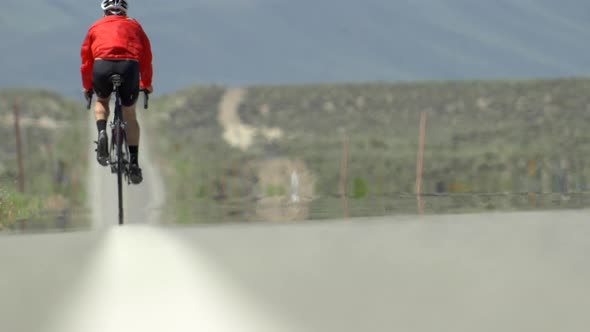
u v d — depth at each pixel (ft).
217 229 103.45
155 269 75.41
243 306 62.23
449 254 83.41
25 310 62.08
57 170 458.50
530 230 99.35
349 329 55.98
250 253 85.05
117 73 125.70
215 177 575.38
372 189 582.76
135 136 131.54
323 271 75.82
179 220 177.58
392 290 67.92
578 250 84.58
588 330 55.42
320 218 164.25
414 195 226.99
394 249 86.94
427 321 57.98
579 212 117.91
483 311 60.75
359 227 104.06
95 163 508.94
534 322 57.52
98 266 77.92
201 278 71.61
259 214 185.47
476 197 209.77
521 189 543.39
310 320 58.18
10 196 200.75
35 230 151.33
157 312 60.59
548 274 73.00
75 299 64.95
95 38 127.03
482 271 74.90
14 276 74.64
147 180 454.40
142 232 99.86
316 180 636.07
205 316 59.31
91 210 219.82
